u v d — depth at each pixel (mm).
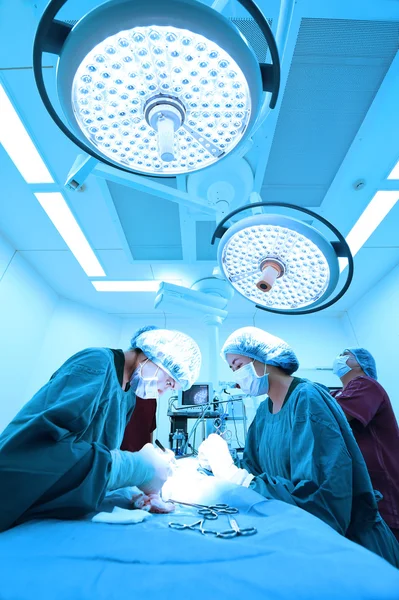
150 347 1174
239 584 318
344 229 2568
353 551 417
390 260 3199
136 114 707
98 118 699
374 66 1562
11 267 2990
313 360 3982
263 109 903
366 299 3760
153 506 742
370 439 1525
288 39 1455
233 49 543
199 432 3203
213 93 666
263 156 1838
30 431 578
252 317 4320
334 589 313
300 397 1075
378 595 308
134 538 445
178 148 786
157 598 290
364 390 1619
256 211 1041
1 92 1753
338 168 2064
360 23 1423
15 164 2188
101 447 671
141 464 856
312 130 1821
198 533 503
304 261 929
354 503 935
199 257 2926
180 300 2338
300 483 834
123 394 1060
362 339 3822
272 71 605
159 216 2428
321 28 1433
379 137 1878
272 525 558
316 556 394
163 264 3092
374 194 2273
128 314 4277
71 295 3816
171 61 607
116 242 2855
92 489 590
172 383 1287
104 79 626
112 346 4070
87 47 538
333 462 859
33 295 3328
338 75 1590
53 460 575
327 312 4207
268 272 943
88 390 711
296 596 300
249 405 2969
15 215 2646
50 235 2877
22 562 355
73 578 320
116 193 2230
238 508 727
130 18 506
